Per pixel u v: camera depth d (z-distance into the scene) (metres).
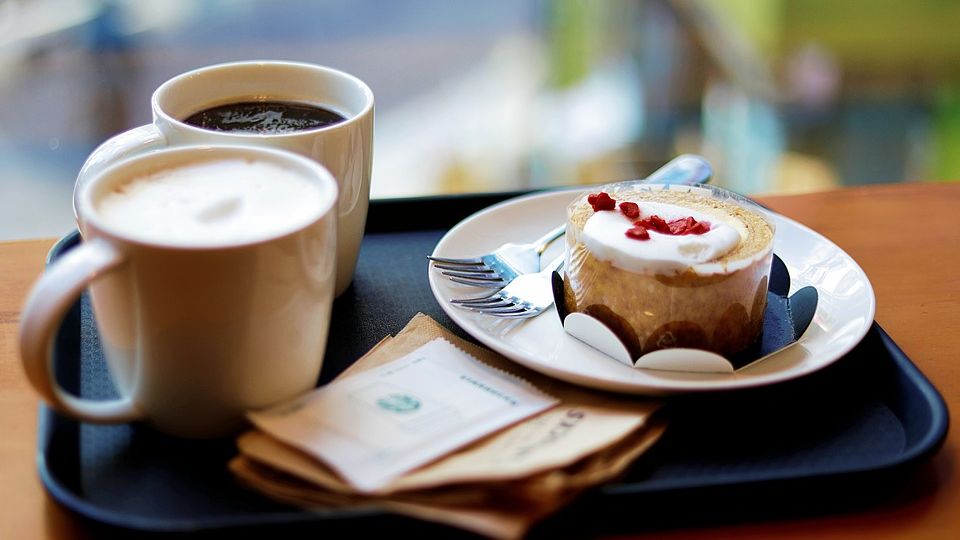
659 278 0.79
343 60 1.52
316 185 0.75
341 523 0.70
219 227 0.72
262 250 0.71
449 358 0.78
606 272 0.80
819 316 0.83
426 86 1.56
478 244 0.88
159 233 0.71
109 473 0.73
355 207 0.83
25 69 1.31
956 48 1.54
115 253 0.70
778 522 0.73
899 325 0.84
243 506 0.72
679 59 1.61
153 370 0.73
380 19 1.54
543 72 1.63
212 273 0.70
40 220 1.25
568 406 0.76
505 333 0.82
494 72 1.61
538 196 0.91
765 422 0.77
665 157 1.53
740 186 1.50
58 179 1.31
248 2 1.44
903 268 0.89
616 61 1.63
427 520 0.70
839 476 0.73
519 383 0.77
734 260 0.79
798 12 1.52
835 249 0.86
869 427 0.77
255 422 0.73
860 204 0.97
